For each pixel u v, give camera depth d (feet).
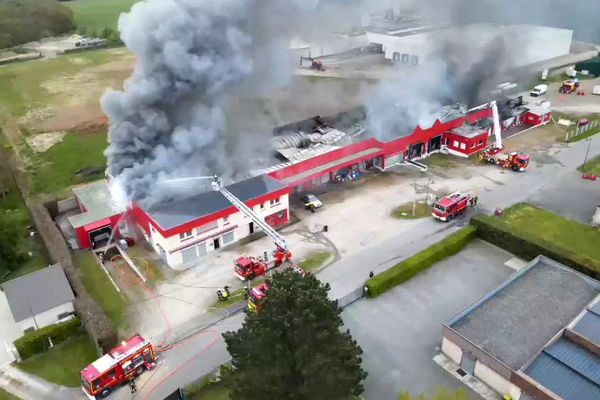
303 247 109.91
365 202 127.95
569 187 132.67
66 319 88.69
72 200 127.54
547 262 94.99
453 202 117.60
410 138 145.89
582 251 104.83
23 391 76.79
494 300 85.66
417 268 99.04
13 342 83.35
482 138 154.10
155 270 104.37
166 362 80.79
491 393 72.90
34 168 154.92
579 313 79.20
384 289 94.38
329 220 120.47
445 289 94.79
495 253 105.40
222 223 109.60
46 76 253.03
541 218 117.91
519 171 141.79
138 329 88.33
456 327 79.61
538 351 72.33
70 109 205.46
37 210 118.62
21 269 106.73
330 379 57.82
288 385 59.41
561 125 173.99
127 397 74.49
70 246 112.88
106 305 94.58
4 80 246.88
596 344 71.82
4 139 175.63
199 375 77.87
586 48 270.46
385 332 84.79
